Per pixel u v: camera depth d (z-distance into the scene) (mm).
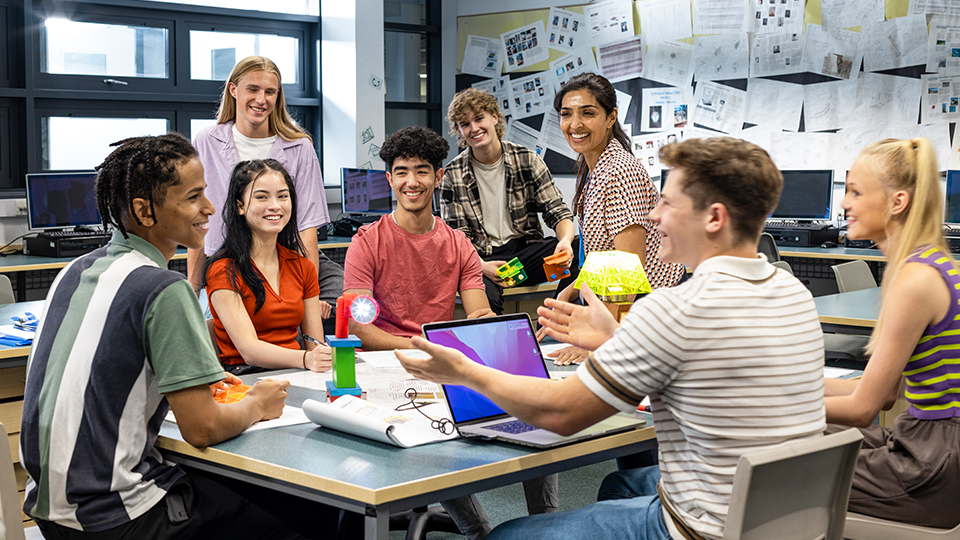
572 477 3225
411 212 2531
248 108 3219
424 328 1651
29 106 5113
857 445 1335
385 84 6602
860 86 5492
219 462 1474
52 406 1492
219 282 2232
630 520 1420
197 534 1552
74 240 4609
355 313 1798
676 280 2590
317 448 1486
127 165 1545
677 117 6074
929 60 5273
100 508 1476
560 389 1302
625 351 1248
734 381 1225
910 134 5379
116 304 1493
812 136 5664
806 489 1297
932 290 1669
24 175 5172
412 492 1303
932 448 1704
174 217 1578
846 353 2865
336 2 6070
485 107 3492
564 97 2586
